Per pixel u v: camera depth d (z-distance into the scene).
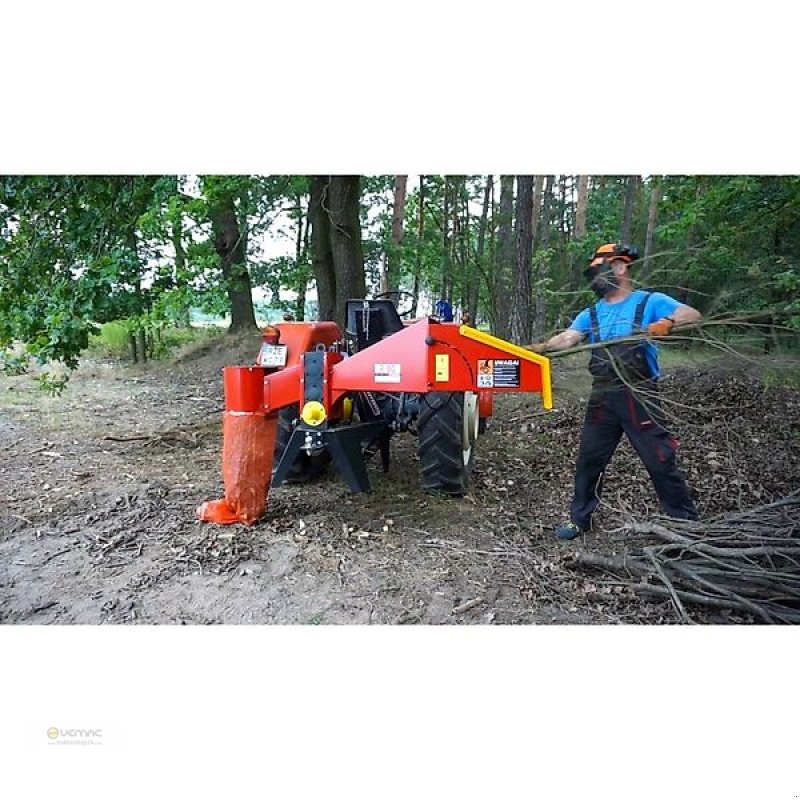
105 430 6.09
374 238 12.65
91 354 11.00
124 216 5.94
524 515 3.86
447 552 3.32
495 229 11.98
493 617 2.78
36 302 5.48
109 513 3.75
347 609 2.80
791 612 2.80
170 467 4.77
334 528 3.58
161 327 6.49
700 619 2.83
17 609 2.77
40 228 5.52
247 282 10.86
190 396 8.09
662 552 3.06
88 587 2.94
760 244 4.74
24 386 8.63
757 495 4.07
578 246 8.69
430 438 4.01
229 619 2.73
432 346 3.27
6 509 3.81
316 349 4.02
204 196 6.44
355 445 3.69
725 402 5.37
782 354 3.12
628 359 3.31
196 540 3.40
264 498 3.66
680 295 3.73
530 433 5.64
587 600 2.94
